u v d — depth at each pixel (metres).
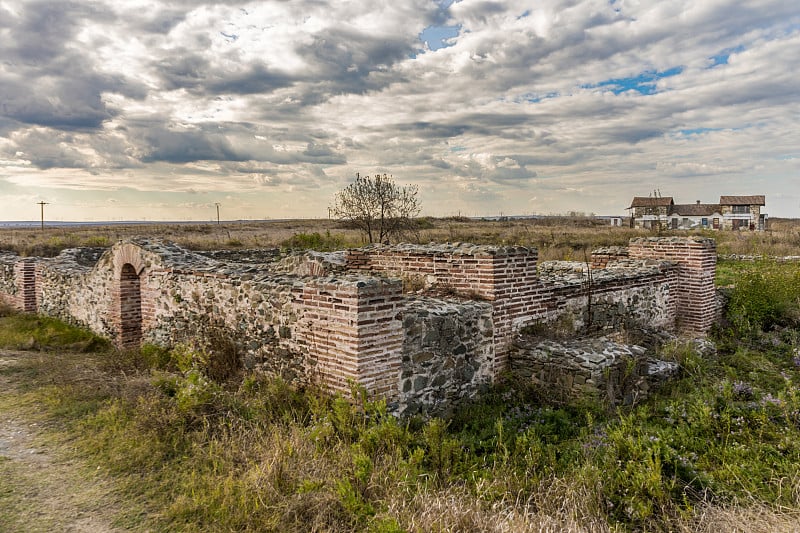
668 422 6.79
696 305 11.46
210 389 6.69
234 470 4.99
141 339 10.85
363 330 6.07
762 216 70.81
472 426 6.75
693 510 4.55
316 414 5.98
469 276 8.17
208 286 8.84
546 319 8.84
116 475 5.08
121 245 11.17
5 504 4.52
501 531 4.07
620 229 57.69
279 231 62.25
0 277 17.12
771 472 5.24
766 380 8.59
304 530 4.18
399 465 4.86
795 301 12.71
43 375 8.38
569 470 5.40
